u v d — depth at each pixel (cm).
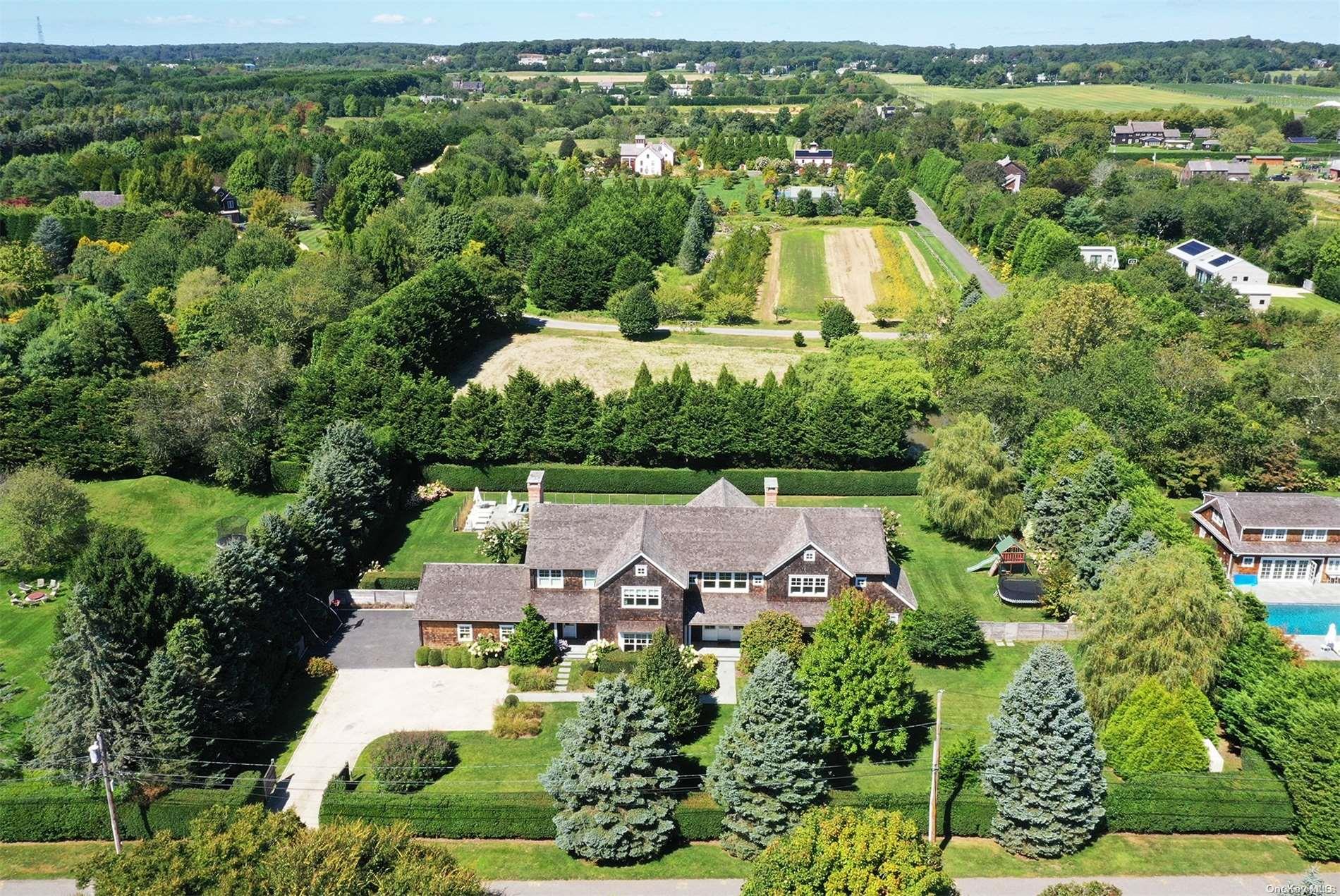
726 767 5634
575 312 16362
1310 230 18700
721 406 10300
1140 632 6356
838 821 4700
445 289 13325
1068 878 5400
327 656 7475
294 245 17788
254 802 5719
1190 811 5684
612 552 7400
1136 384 10138
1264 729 5900
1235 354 14075
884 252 19462
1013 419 10069
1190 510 9775
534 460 10525
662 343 14712
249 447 9969
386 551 9006
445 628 7500
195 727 5822
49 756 5722
